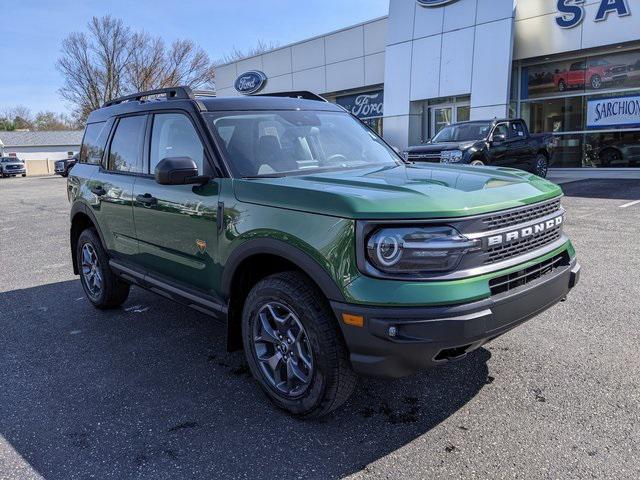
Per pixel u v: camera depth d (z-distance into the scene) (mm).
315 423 3098
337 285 2693
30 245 9297
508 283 2820
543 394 3295
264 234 3037
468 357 3852
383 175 3387
